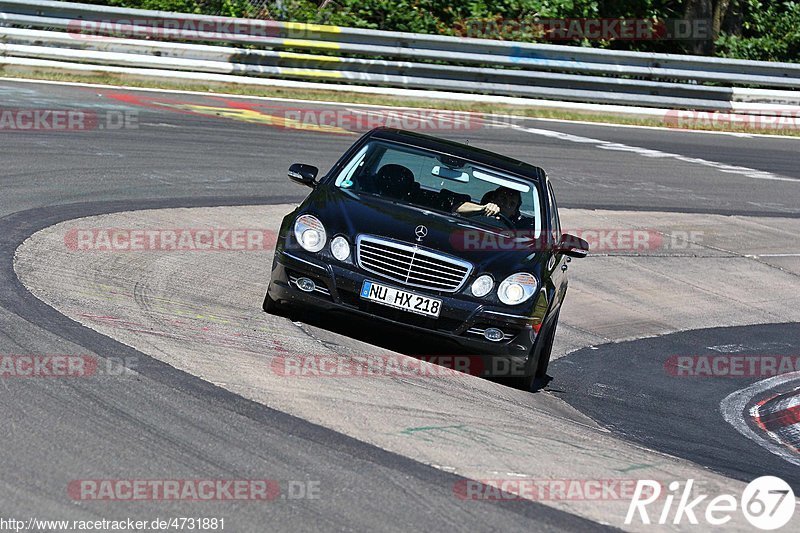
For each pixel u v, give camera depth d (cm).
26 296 925
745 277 1697
